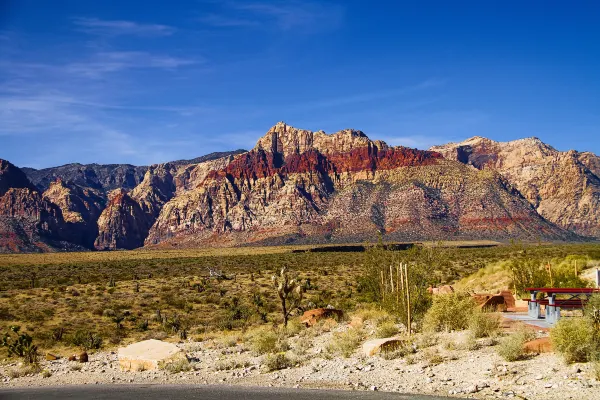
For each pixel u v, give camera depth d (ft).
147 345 86.22
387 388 56.13
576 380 50.26
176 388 64.64
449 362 61.67
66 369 85.81
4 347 114.83
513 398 48.52
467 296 83.35
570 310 79.41
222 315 152.87
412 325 84.69
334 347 76.84
